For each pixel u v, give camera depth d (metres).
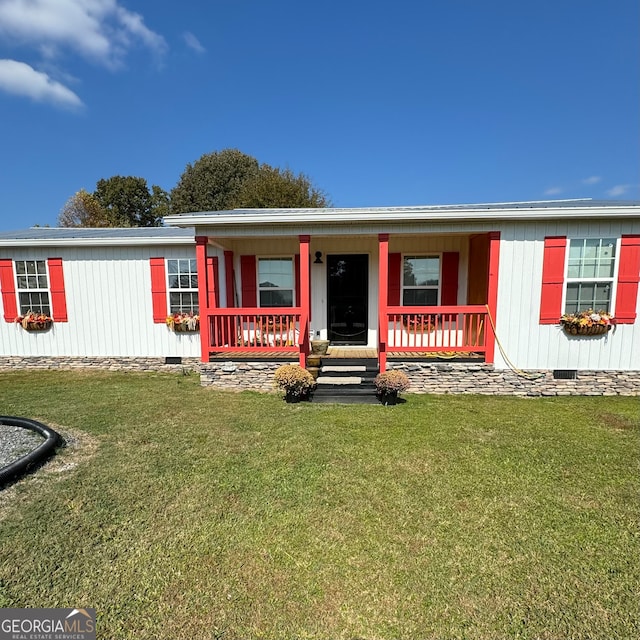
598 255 5.91
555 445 3.90
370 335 7.93
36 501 2.82
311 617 1.83
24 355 8.19
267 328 6.43
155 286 7.89
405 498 2.88
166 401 5.57
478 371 6.14
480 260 7.04
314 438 4.08
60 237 7.91
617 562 2.20
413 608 1.88
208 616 1.84
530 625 1.78
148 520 2.60
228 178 26.17
